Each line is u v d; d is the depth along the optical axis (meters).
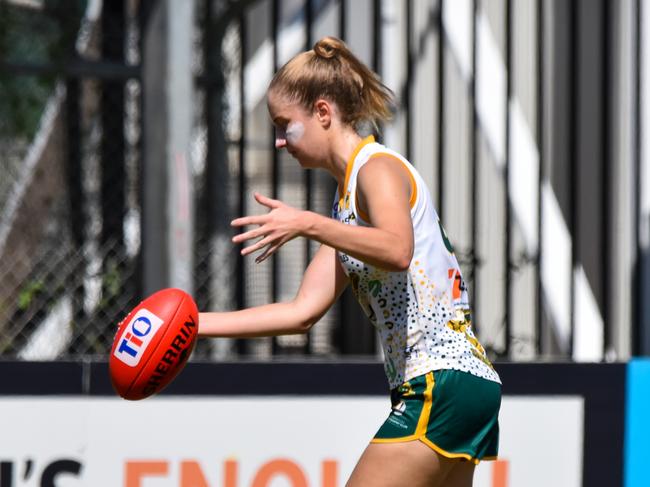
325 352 25.70
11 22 22.17
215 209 23.50
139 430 16.02
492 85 26.08
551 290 25.11
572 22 20.22
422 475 10.48
